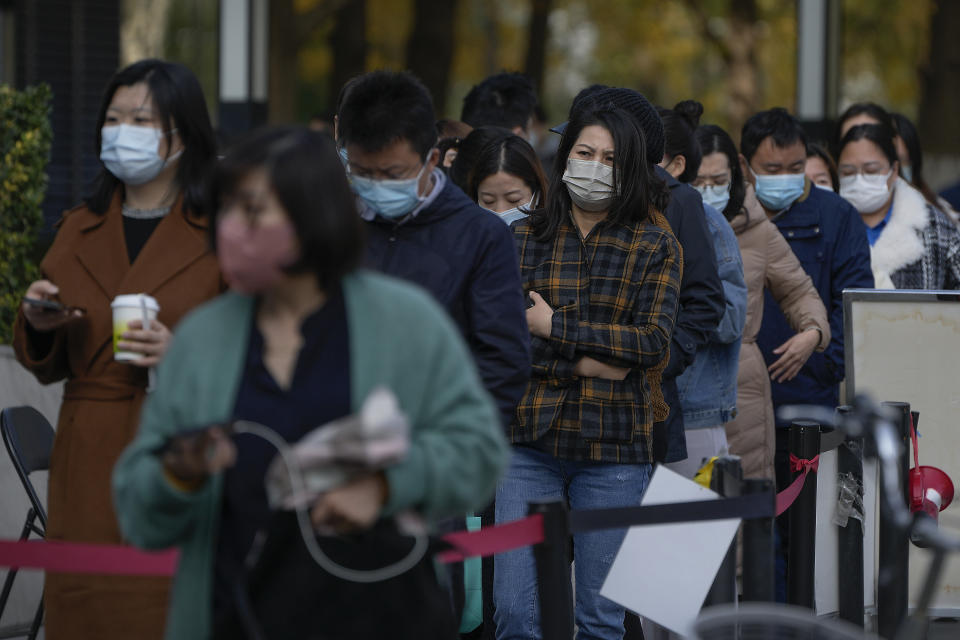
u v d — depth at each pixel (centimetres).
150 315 991
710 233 1418
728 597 1184
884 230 1958
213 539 721
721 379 1495
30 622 1623
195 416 716
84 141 3138
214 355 720
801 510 1313
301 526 719
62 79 3133
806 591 1314
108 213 1070
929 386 1449
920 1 4456
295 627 728
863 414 759
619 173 1220
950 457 1448
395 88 1032
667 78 5494
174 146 1049
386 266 1054
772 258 1672
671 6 5400
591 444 1205
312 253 696
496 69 5506
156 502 695
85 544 1001
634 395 1218
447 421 714
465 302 1063
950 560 1434
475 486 713
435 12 4812
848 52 4534
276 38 4269
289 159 689
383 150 1016
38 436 1482
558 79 5541
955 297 1443
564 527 1023
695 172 1541
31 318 1025
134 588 992
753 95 5116
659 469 1083
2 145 1928
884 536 1289
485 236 1069
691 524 1086
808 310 1667
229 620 721
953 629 1525
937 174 4225
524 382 1064
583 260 1238
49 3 3119
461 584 1256
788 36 5106
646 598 1089
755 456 1631
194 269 1035
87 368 1038
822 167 2002
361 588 737
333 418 709
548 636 1020
